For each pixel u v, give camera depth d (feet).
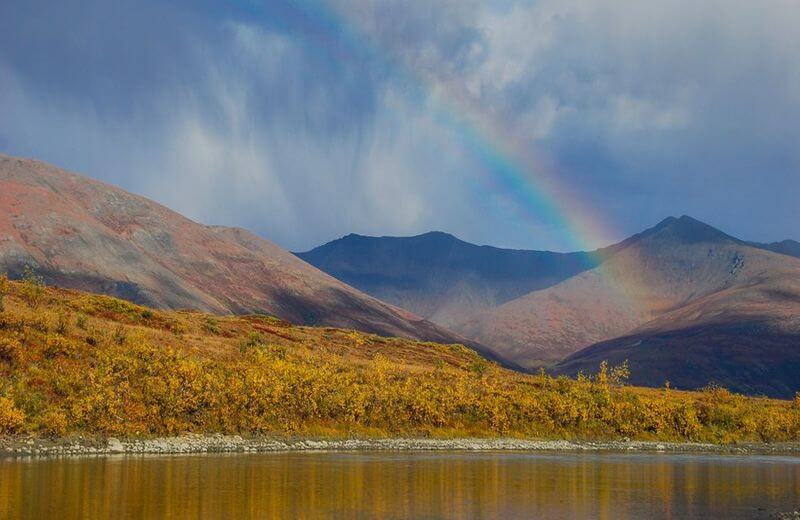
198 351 308.60
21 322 252.62
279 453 229.86
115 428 217.15
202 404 247.29
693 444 350.84
